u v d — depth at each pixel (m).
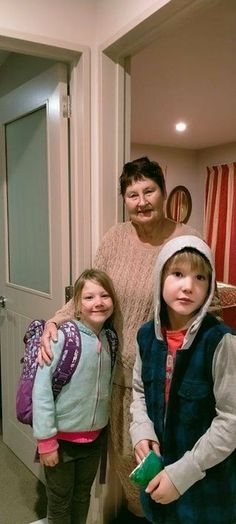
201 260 1.01
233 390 0.94
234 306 2.89
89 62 1.66
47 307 1.93
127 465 1.54
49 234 1.87
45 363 1.33
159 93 2.88
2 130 2.24
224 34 1.94
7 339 2.36
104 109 1.65
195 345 1.00
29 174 2.04
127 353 1.44
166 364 1.08
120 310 1.46
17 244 2.22
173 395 1.02
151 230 1.44
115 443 1.55
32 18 1.54
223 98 3.02
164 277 1.05
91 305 1.37
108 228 1.71
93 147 1.71
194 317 1.04
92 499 1.78
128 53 1.63
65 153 1.74
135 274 1.44
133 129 4.08
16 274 2.26
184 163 5.46
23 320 2.17
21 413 1.38
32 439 2.15
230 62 2.31
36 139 1.94
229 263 5.10
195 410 0.99
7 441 2.44
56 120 1.74
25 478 2.14
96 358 1.38
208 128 4.03
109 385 1.45
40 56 1.64
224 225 5.15
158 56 2.21
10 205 2.27
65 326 1.37
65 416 1.38
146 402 1.14
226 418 0.94
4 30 1.48
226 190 5.10
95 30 1.66
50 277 1.89
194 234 1.45
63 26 1.60
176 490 0.97
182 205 5.48
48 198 1.85
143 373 1.14
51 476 1.45
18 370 2.25
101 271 1.45
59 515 1.49
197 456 0.96
